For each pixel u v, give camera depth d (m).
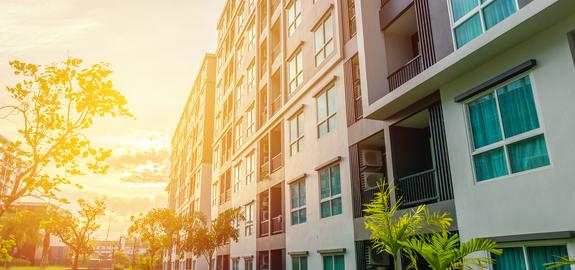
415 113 10.38
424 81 9.05
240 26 31.27
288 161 18.48
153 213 33.19
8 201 6.80
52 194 7.04
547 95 6.86
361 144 13.16
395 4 11.59
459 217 8.34
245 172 25.38
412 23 11.86
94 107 7.12
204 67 43.84
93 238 46.47
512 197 7.26
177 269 47.75
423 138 11.60
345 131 13.80
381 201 7.76
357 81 13.67
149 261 45.81
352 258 12.55
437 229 8.81
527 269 6.88
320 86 15.91
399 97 9.91
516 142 7.41
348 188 13.23
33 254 60.12
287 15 20.64
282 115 19.80
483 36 7.56
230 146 31.00
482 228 7.78
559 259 6.46
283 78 19.98
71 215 38.59
